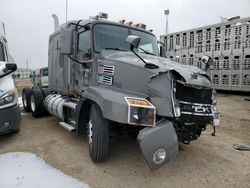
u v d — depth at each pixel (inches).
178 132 129.6
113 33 169.2
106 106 123.9
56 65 234.8
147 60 136.6
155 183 120.0
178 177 126.9
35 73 589.9
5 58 242.7
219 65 444.8
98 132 133.6
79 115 157.4
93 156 137.8
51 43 251.6
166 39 537.0
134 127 138.5
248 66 403.5
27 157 150.5
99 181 120.6
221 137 201.0
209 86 132.7
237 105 355.3
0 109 169.3
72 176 125.3
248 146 178.4
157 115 120.6
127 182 120.5
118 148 166.4
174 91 119.0
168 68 121.6
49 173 128.2
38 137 194.4
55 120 260.1
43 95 273.7
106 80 143.9
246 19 401.4
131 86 129.0
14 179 120.7
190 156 156.4
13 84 185.0
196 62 474.3
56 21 255.6
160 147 111.5
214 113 135.6
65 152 159.6
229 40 426.3
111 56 147.2
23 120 262.4
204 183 120.9
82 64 173.5
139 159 148.2
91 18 178.7
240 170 136.8
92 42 159.8
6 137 194.7
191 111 125.8
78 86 183.3
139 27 190.9
